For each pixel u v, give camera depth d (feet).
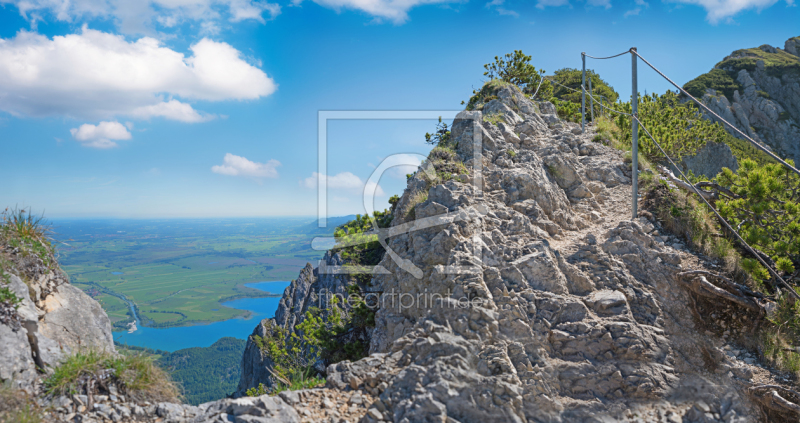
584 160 49.85
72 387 17.28
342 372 21.53
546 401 19.11
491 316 22.59
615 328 23.22
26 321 18.63
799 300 26.22
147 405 18.01
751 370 22.47
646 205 38.29
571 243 32.60
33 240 23.45
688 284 27.63
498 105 62.54
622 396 20.29
